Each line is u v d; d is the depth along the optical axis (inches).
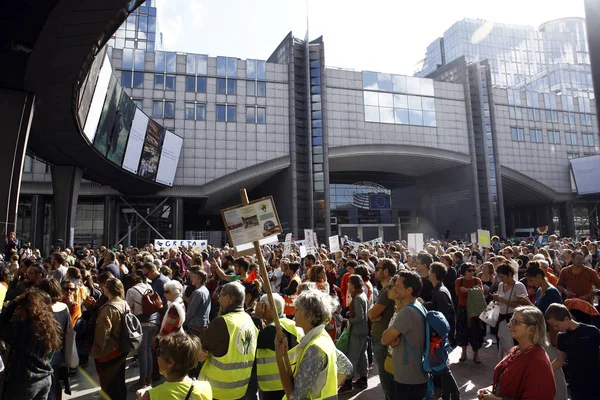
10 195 669.9
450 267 395.9
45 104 764.6
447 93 2257.6
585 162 2351.1
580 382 167.8
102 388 208.5
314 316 128.8
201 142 1777.8
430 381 170.2
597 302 357.7
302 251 687.7
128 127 1264.8
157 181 1551.4
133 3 551.8
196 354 118.9
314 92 2004.2
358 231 2586.1
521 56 4997.5
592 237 2519.7
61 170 1218.6
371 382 288.7
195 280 269.7
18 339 165.5
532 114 2416.3
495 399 132.9
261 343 165.8
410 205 2839.6
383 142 2081.7
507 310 276.4
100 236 1856.5
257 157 1841.8
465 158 2230.6
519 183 2330.2
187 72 1803.6
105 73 979.3
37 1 496.1
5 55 601.0
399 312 172.7
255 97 1878.7
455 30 4923.7
